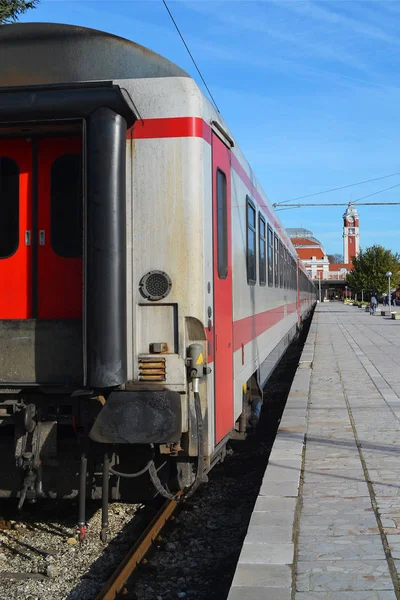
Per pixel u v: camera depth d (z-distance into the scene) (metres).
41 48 5.18
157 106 5.12
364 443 7.86
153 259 5.11
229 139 6.49
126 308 4.98
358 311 62.16
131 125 5.12
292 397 11.14
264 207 10.45
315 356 18.92
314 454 7.37
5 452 5.47
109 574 4.95
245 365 7.62
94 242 4.79
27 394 5.14
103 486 5.04
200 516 6.34
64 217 5.29
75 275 5.26
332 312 59.56
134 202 5.14
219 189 5.94
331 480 6.34
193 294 5.09
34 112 4.80
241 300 7.32
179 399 4.93
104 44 5.18
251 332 8.27
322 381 13.40
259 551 4.55
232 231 6.68
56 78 5.16
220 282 5.90
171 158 5.11
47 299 5.29
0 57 5.19
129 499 5.45
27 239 5.32
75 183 5.29
